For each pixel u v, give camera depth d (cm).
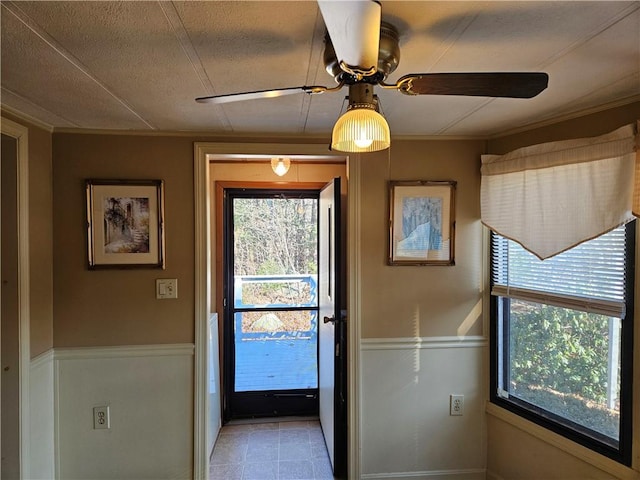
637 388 168
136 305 222
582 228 178
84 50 121
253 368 326
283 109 181
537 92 107
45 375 209
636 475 168
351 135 100
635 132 158
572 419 197
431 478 237
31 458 196
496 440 233
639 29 109
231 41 115
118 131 218
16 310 187
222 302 310
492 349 237
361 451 233
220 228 309
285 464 256
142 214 222
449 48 121
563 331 202
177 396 226
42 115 190
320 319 307
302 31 110
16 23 104
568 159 182
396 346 235
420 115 191
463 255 237
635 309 168
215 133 224
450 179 235
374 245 234
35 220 201
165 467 225
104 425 221
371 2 70
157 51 122
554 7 98
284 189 316
